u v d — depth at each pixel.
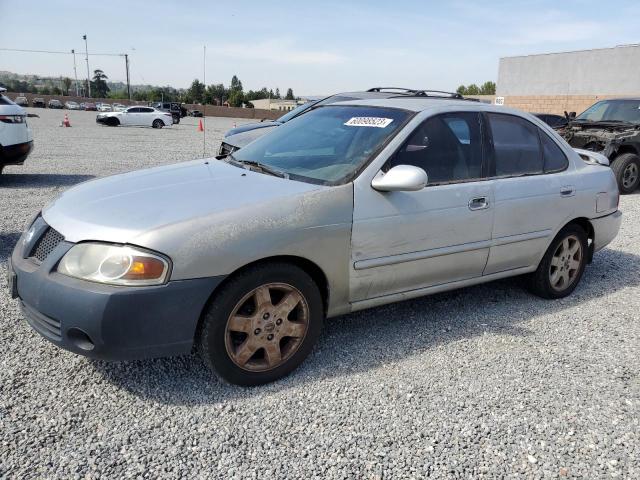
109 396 2.94
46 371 3.15
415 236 3.56
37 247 3.01
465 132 3.95
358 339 3.76
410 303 4.45
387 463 2.53
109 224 2.80
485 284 5.01
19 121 9.04
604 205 4.79
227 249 2.82
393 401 3.02
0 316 3.83
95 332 2.64
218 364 2.95
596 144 10.45
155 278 2.69
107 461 2.44
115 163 12.59
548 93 27.55
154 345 2.76
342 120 4.03
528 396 3.13
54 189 8.78
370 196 3.35
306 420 2.81
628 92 24.22
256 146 4.21
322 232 3.15
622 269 5.70
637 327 4.19
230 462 2.48
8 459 2.42
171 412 2.83
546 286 4.59
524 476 2.50
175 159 13.73
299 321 3.22
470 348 3.70
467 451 2.64
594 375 3.41
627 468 2.58
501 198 3.99
